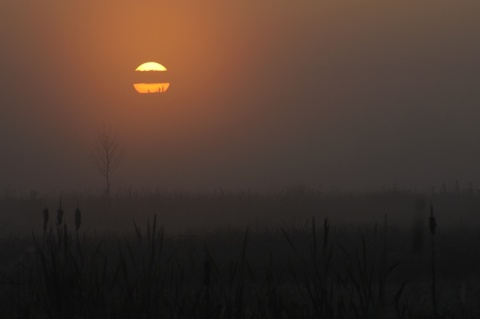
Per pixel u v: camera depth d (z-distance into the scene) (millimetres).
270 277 24766
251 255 54281
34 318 24344
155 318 22500
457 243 59750
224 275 43094
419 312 32125
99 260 47594
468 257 52344
